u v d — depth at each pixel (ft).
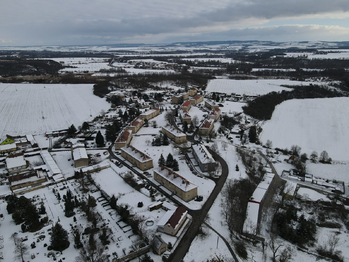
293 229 328.70
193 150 519.19
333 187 439.22
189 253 283.79
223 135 637.30
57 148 552.41
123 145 544.62
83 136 612.29
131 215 335.47
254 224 332.60
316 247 313.12
